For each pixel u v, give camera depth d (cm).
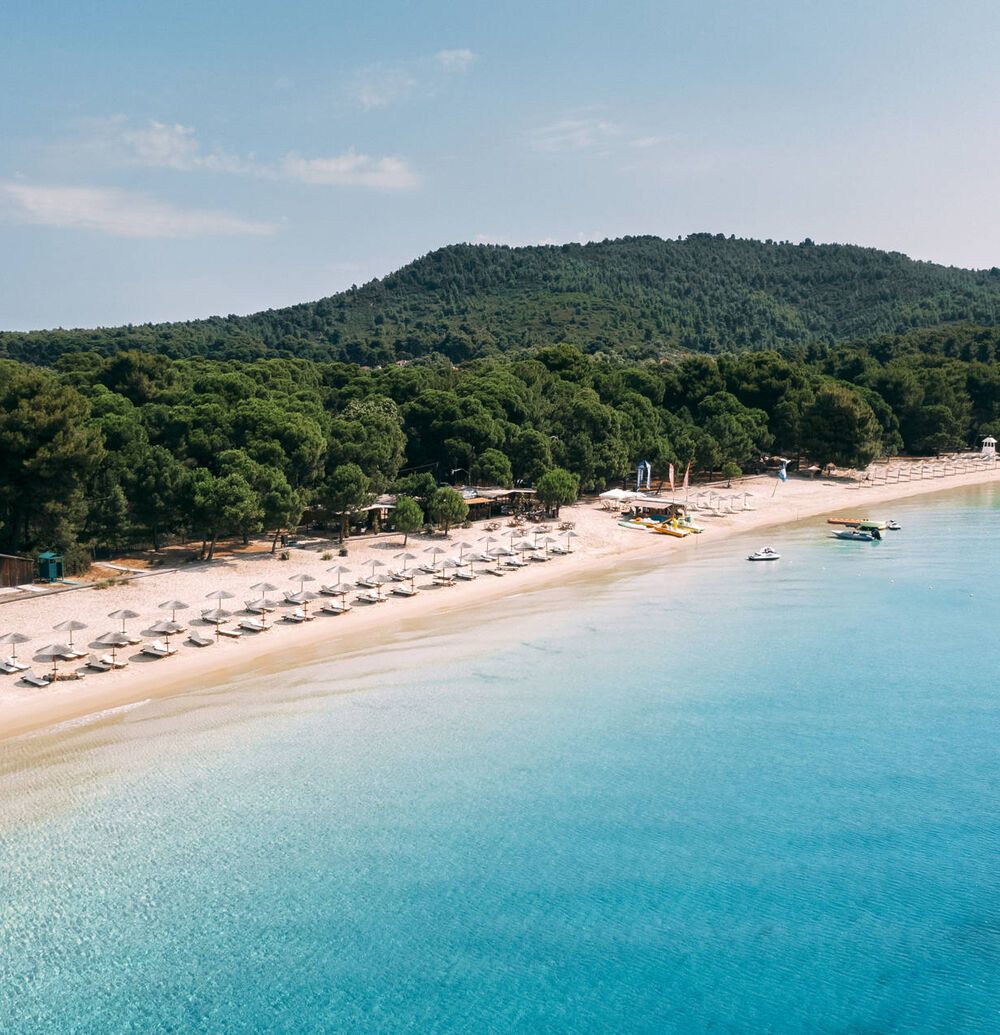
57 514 8631
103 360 16775
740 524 13262
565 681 6431
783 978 3375
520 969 3431
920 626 7825
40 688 5962
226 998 3272
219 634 7162
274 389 14388
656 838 4319
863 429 17112
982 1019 3166
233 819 4434
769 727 5625
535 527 11981
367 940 3578
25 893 3822
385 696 6078
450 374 17875
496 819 4478
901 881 3962
